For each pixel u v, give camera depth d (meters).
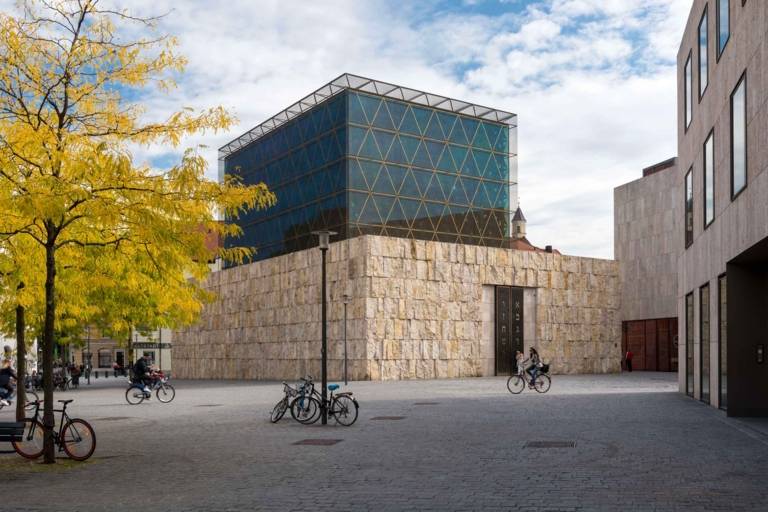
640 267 68.69
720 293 20.61
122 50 13.24
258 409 23.62
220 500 8.93
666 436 14.88
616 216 71.75
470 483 9.82
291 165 61.62
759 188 15.36
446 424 17.81
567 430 16.11
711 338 22.44
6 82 12.52
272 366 56.56
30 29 12.84
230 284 62.44
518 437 14.94
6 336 27.86
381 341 47.38
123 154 12.18
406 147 57.66
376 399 27.30
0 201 11.30
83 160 11.71
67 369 51.22
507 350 53.97
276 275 56.59
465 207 60.28
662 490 9.20
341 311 49.22
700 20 23.89
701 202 23.80
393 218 56.34
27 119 12.60
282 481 10.19
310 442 14.61
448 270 50.88
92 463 12.05
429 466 11.34
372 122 56.22
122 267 14.29
